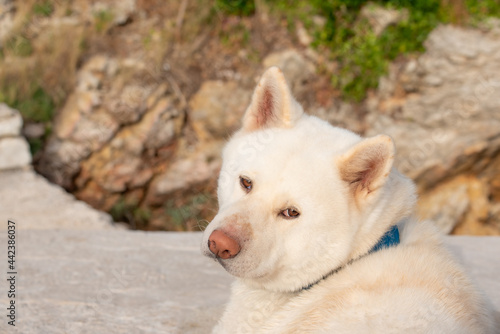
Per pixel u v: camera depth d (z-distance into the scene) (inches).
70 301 148.8
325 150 109.7
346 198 106.3
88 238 211.2
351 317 87.4
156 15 414.9
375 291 93.0
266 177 107.7
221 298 153.5
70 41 399.2
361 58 388.5
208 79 393.7
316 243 105.7
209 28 405.7
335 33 394.3
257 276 105.6
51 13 415.2
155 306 146.6
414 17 387.9
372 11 392.8
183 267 180.2
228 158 120.8
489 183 368.5
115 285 161.8
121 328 132.4
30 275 168.1
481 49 372.2
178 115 386.9
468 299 94.4
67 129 379.2
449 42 378.9
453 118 366.3
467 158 359.6
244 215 104.7
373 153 103.3
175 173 380.5
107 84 389.7
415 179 367.6
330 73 392.2
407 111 377.1
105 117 381.1
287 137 112.3
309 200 105.3
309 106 389.1
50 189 304.8
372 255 104.2
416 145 368.2
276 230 106.3
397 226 109.7
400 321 83.4
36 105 382.9
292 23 399.5
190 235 221.1
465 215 362.6
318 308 95.5
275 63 391.5
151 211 386.0
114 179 378.0
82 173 378.6
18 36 401.7
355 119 387.9
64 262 181.5
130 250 197.5
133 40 404.8
